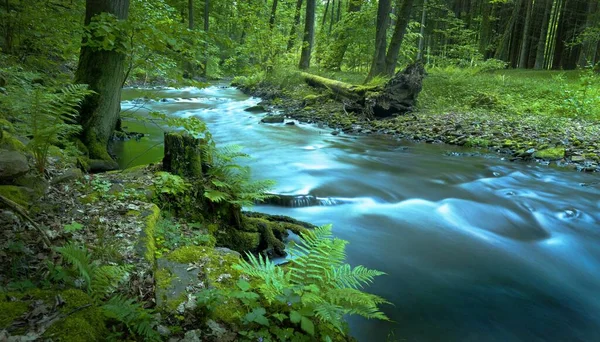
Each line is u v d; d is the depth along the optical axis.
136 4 10.94
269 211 6.34
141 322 2.60
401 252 5.33
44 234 3.20
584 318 4.16
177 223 4.47
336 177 8.16
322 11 45.31
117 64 7.52
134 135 10.41
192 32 6.54
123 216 4.10
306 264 3.32
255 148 10.61
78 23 9.77
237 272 3.45
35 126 4.64
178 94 20.56
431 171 8.88
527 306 4.29
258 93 21.44
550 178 8.56
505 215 6.66
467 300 4.32
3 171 3.99
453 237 5.87
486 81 19.38
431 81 19.11
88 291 2.82
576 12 29.36
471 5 36.81
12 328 2.41
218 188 5.00
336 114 15.15
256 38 24.50
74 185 4.64
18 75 6.84
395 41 17.14
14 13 10.11
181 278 3.27
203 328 2.76
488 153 10.69
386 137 12.52
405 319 3.93
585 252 5.61
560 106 14.84
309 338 2.81
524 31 30.55
